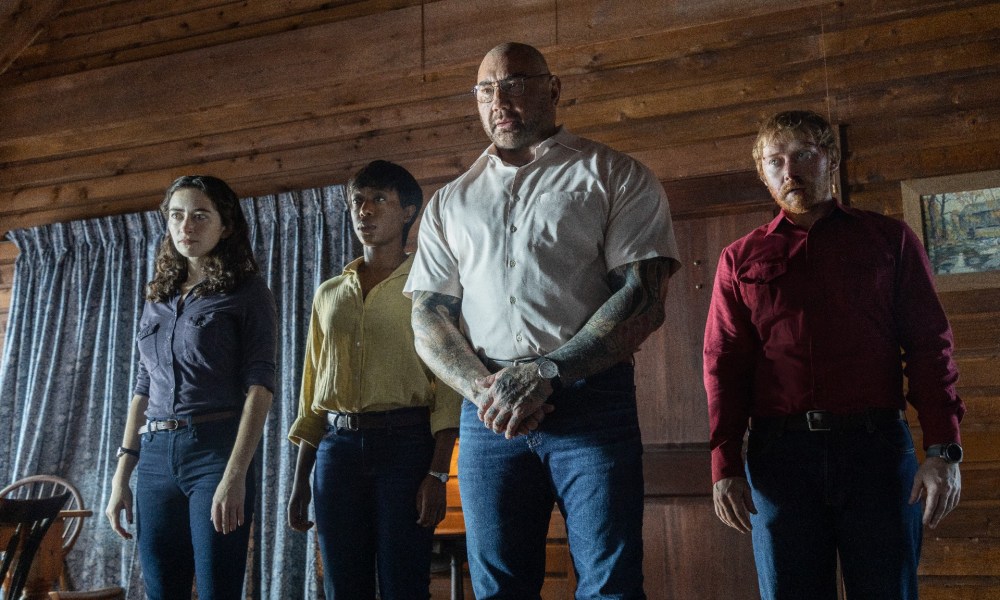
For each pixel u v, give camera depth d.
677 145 4.02
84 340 4.80
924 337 1.88
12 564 3.35
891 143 3.77
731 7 3.90
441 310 1.89
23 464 4.68
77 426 4.71
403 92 4.57
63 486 4.61
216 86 4.70
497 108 1.89
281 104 4.81
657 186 1.86
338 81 4.47
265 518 4.17
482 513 1.74
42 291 4.98
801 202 1.99
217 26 5.04
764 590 1.88
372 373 2.31
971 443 3.46
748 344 2.03
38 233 5.07
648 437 3.84
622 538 1.64
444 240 1.95
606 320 1.69
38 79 5.38
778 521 1.85
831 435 1.83
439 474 2.26
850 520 1.80
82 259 4.97
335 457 2.29
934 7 3.79
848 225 1.96
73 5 5.39
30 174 5.30
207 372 2.46
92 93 4.94
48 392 4.75
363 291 2.47
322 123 4.71
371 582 2.28
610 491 1.65
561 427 1.69
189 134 4.99
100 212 5.10
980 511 3.40
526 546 1.73
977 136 3.66
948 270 3.58
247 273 2.62
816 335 1.89
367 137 4.62
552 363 1.63
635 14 4.02
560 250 1.77
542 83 1.92
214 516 2.30
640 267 1.74
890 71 3.81
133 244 4.89
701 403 3.79
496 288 1.79
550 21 4.15
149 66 4.86
